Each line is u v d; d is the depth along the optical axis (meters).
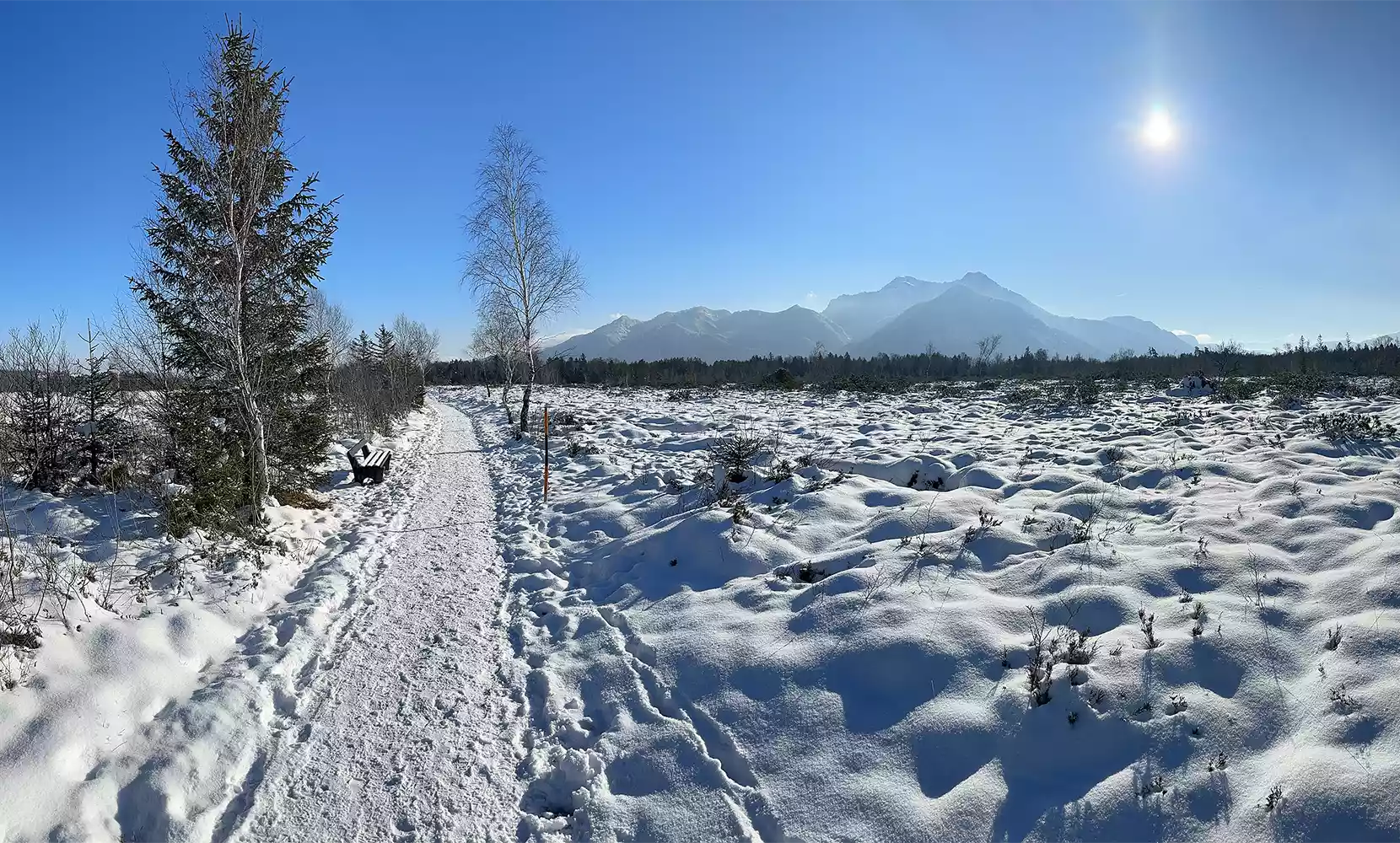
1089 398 16.97
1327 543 5.02
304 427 10.48
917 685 4.09
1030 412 15.92
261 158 8.54
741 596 5.65
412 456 16.72
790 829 3.31
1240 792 2.93
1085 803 3.06
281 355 9.62
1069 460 9.24
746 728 4.09
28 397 8.87
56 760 3.59
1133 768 3.19
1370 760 2.88
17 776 3.41
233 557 6.78
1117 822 2.94
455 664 5.20
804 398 24.34
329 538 8.82
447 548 8.28
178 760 3.81
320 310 26.50
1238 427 11.16
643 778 3.80
